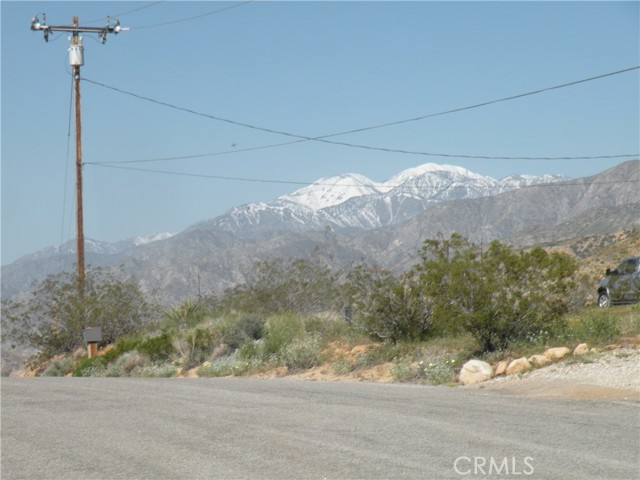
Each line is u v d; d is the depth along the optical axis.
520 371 16.03
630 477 7.37
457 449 8.73
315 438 9.69
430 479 7.49
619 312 22.83
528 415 10.81
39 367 38.38
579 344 17.17
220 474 8.01
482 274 18.77
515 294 18.52
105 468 8.52
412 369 18.62
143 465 8.59
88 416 12.39
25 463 8.93
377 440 9.41
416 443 9.14
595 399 12.23
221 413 12.16
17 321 38.56
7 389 17.30
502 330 18.66
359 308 23.17
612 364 15.05
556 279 18.83
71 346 38.78
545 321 18.92
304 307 34.91
